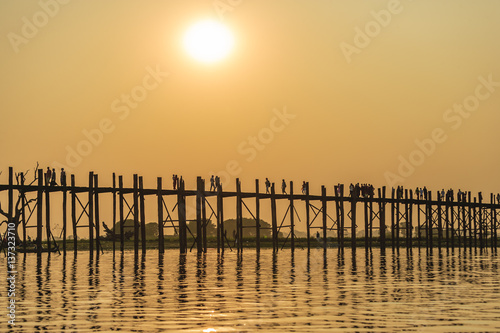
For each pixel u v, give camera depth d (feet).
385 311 130.62
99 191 291.79
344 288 170.19
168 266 250.98
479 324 117.08
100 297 152.05
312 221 341.82
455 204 413.59
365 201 357.61
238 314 126.93
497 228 470.80
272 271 225.76
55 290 166.50
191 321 119.85
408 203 381.19
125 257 318.04
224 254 339.16
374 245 487.61
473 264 272.31
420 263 276.62
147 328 113.80
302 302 142.82
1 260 288.71
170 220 308.19
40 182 279.90
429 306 137.08
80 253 368.07
